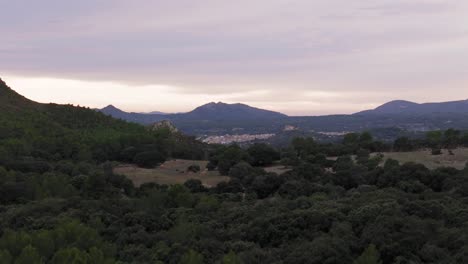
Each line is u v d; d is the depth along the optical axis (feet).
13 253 104.83
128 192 222.89
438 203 133.80
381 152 317.22
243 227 133.39
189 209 165.27
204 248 116.37
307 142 335.47
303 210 137.08
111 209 159.74
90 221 141.08
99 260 100.07
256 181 224.12
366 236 107.76
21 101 419.33
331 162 280.10
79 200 171.63
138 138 343.67
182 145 368.27
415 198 159.63
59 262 97.35
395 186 200.23
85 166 261.85
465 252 95.20
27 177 209.67
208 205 167.53
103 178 199.52
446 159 277.23
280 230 126.31
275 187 221.66
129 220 145.69
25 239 107.45
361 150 299.79
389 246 102.22
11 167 240.32
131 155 317.01
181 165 314.35
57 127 363.76
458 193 173.27
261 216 140.05
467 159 274.57
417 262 97.55
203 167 308.40
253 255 110.11
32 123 353.31
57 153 296.92
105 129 394.93
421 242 104.88
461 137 329.52
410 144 326.85
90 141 332.60
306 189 202.59
